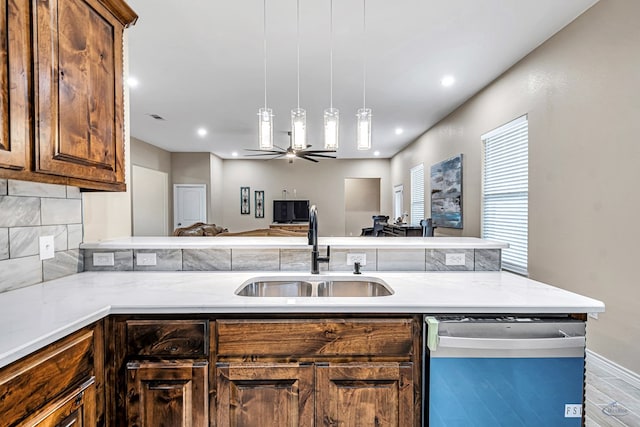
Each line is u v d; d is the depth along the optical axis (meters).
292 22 2.63
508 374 1.21
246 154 8.55
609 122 2.28
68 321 1.02
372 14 2.53
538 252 3.02
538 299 1.31
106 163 1.44
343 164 9.30
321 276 1.75
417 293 1.39
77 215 1.80
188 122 5.57
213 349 1.23
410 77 3.71
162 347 1.22
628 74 2.14
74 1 1.24
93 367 1.14
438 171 5.43
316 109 4.84
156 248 1.82
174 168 8.25
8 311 1.12
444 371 1.21
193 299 1.27
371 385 1.24
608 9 2.27
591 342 2.46
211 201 8.34
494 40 2.90
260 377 1.22
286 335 1.23
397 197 8.59
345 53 3.15
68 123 1.21
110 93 1.47
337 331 1.23
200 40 2.91
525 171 3.30
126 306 1.20
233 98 4.40
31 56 1.06
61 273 1.68
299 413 1.23
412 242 1.93
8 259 1.39
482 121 4.04
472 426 1.21
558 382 1.21
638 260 2.09
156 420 1.21
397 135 6.55
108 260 1.83
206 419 1.22
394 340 1.24
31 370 0.88
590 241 2.44
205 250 1.85
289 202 9.20
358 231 10.16
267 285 1.75
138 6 2.41
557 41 2.76
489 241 2.03
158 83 3.89
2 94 0.97
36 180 1.10
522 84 3.25
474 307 1.24
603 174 2.33
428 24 2.66
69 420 1.02
